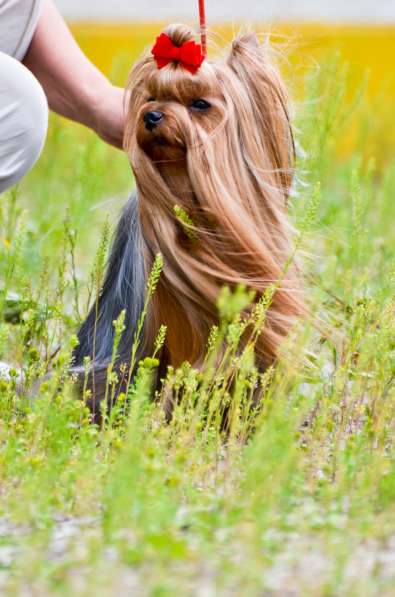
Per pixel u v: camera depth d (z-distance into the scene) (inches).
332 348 289.7
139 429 223.6
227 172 269.1
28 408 245.9
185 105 264.1
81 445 225.3
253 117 273.4
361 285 338.0
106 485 208.1
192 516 192.5
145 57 271.9
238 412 243.8
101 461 229.3
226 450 250.1
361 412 269.9
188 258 275.1
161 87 261.7
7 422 243.9
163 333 259.1
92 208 406.3
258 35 299.9
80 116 330.6
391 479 208.2
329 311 311.1
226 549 176.9
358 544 187.0
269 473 206.5
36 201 535.2
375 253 407.8
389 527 190.5
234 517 187.9
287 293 281.4
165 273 277.6
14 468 214.2
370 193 429.4
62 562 173.0
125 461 197.9
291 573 172.6
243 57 274.5
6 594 161.3
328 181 510.9
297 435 241.9
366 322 291.3
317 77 405.1
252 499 199.3
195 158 263.1
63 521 199.8
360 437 242.4
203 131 264.1
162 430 237.0
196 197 269.7
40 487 203.6
